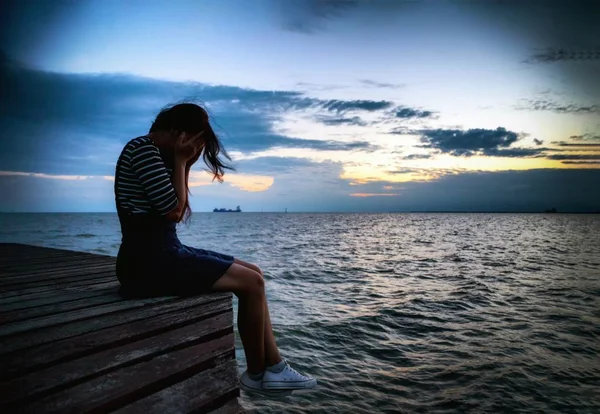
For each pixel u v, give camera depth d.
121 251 2.26
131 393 1.37
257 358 2.06
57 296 2.74
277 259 21.23
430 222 116.94
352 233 55.34
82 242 30.83
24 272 3.99
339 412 4.52
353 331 7.57
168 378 1.51
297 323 8.00
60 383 1.40
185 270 2.15
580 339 7.26
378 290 12.20
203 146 2.24
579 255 25.14
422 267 18.39
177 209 2.13
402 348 6.69
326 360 6.07
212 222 118.75
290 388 2.09
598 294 11.72
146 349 1.75
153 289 2.25
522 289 12.55
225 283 2.09
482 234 54.19
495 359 6.19
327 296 11.10
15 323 2.06
